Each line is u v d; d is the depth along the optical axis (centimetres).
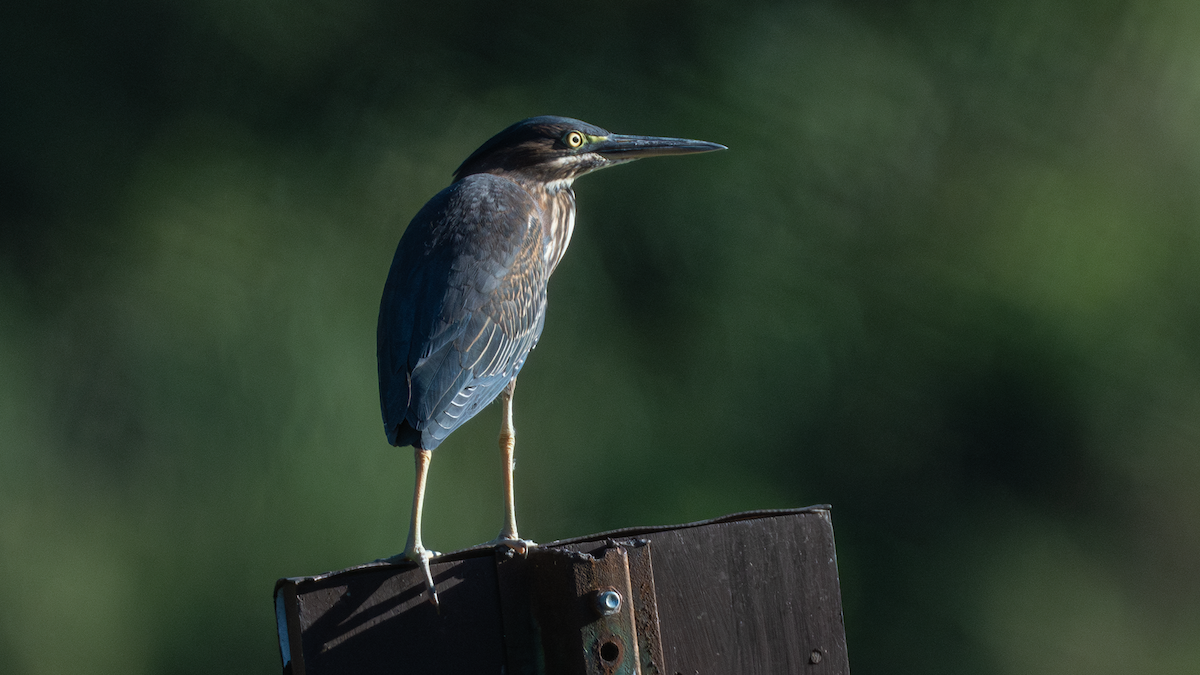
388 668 634
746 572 686
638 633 632
